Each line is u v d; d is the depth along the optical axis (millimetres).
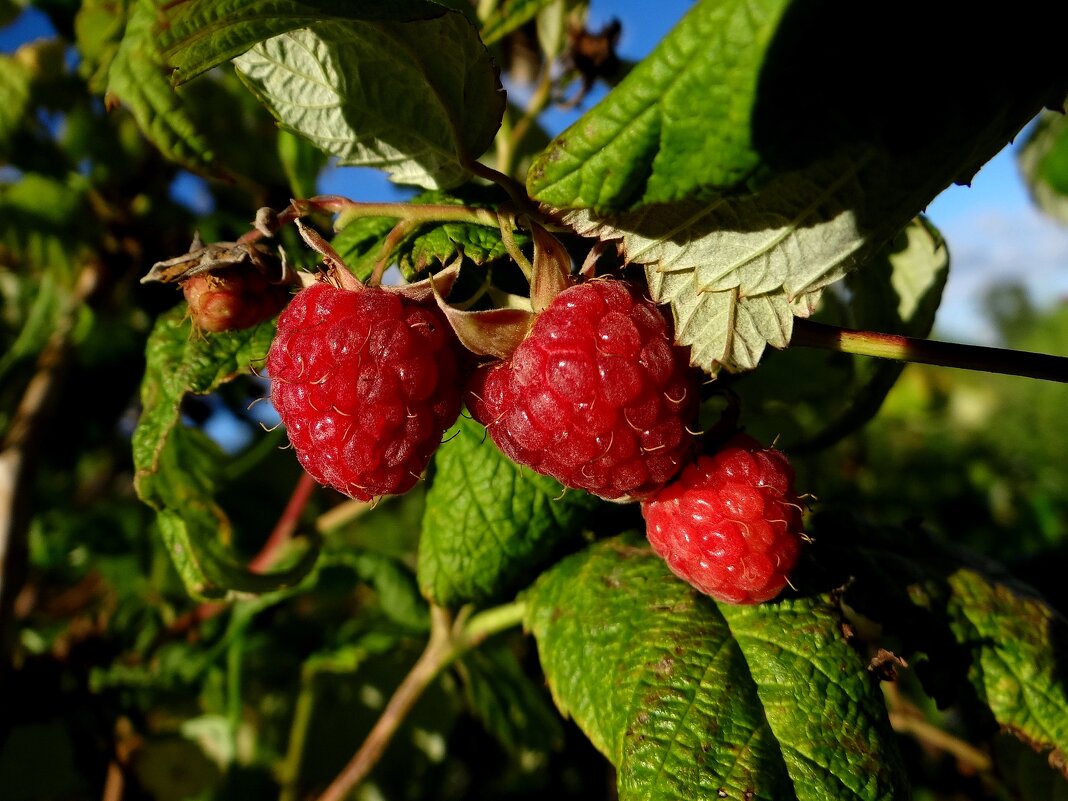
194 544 93
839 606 80
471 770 180
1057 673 84
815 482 155
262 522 148
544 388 63
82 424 175
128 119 142
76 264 140
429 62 72
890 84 49
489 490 85
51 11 138
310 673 144
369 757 110
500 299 70
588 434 63
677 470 70
